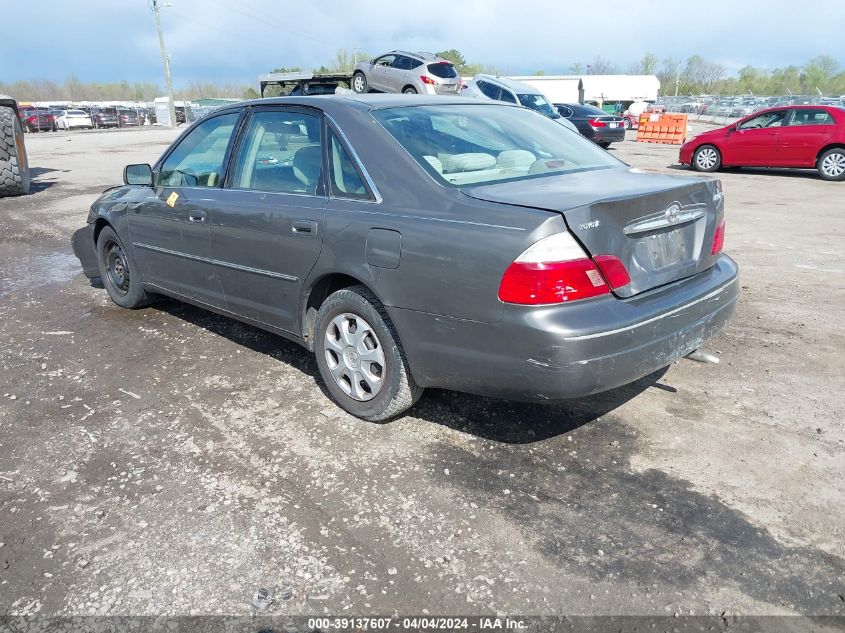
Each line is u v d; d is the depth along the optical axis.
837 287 5.68
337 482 2.95
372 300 3.20
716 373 3.95
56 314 5.38
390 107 3.56
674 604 2.23
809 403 3.56
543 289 2.57
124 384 4.01
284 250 3.55
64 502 2.85
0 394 3.90
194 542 2.58
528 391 2.72
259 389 3.90
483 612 2.21
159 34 53.06
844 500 2.74
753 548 2.48
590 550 2.49
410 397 3.24
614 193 2.81
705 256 3.17
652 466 3.01
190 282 4.45
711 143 14.98
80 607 2.27
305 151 3.59
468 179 3.14
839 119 13.27
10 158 11.48
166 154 4.69
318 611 2.23
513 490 2.86
